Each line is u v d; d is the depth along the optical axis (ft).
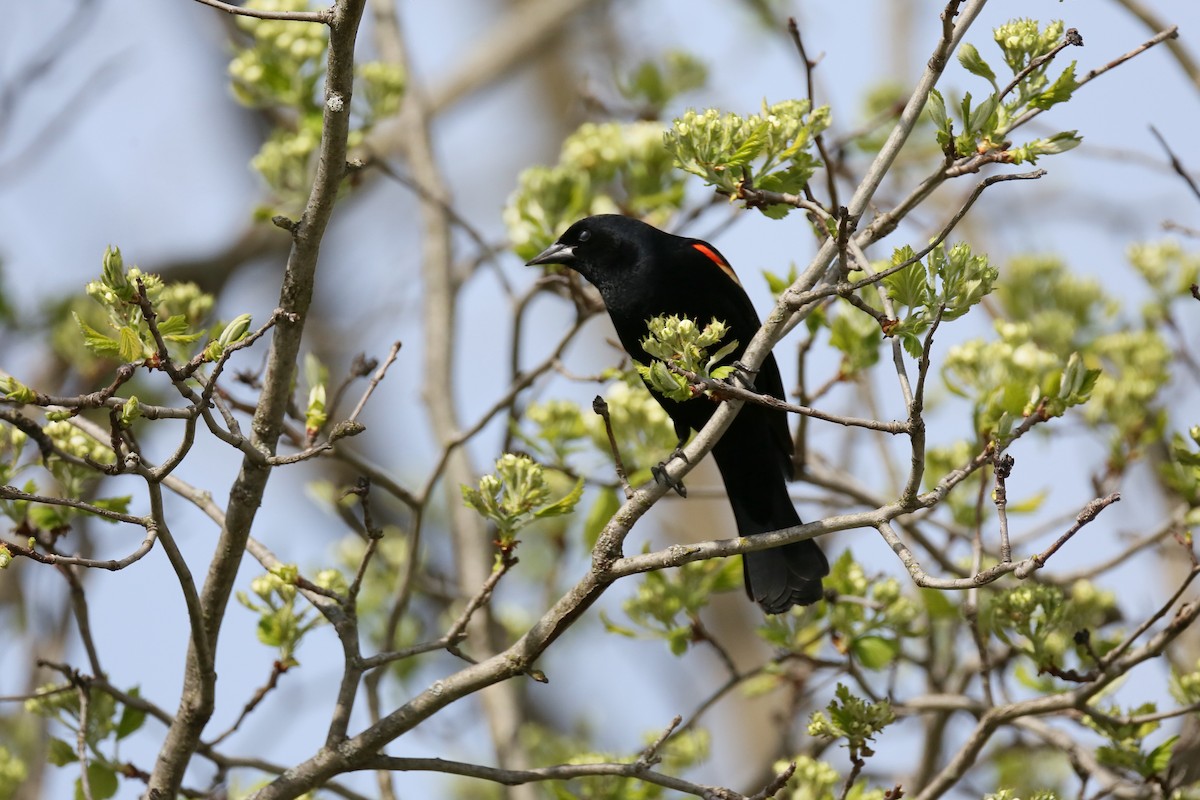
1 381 21.74
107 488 44.57
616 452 26.23
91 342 23.20
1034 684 34.83
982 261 22.70
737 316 35.35
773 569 33.78
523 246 42.16
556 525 48.88
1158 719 30.81
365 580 49.11
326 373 35.29
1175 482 37.45
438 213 50.96
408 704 26.91
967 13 25.54
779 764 31.81
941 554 38.99
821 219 27.81
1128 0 41.19
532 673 26.50
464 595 45.24
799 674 41.29
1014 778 45.11
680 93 51.21
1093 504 22.15
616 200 44.73
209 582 26.89
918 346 23.20
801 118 28.73
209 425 23.52
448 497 47.06
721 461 35.27
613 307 36.52
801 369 37.22
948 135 25.36
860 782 32.37
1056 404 25.43
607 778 36.32
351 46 23.41
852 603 35.55
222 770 30.99
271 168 42.42
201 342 34.24
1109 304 46.26
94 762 31.07
